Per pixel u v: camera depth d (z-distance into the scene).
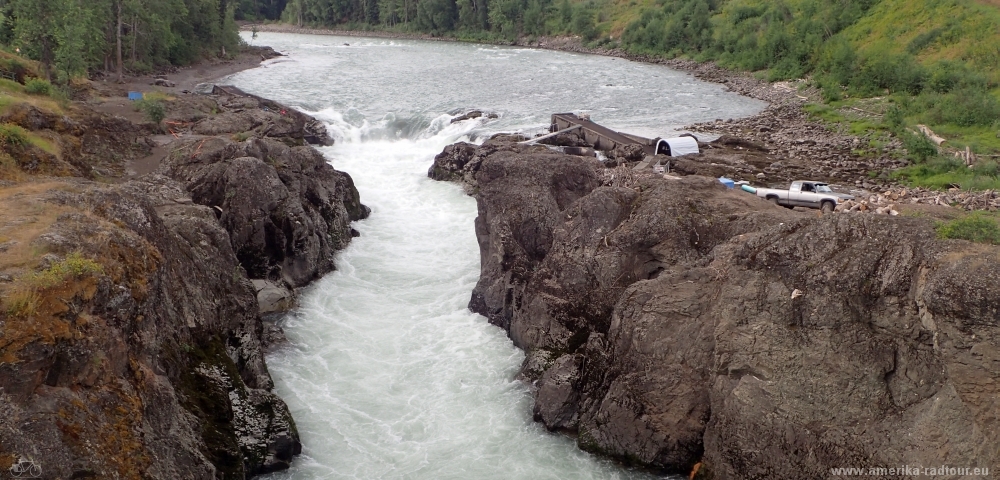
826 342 20.75
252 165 36.69
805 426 20.81
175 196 33.16
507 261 32.78
